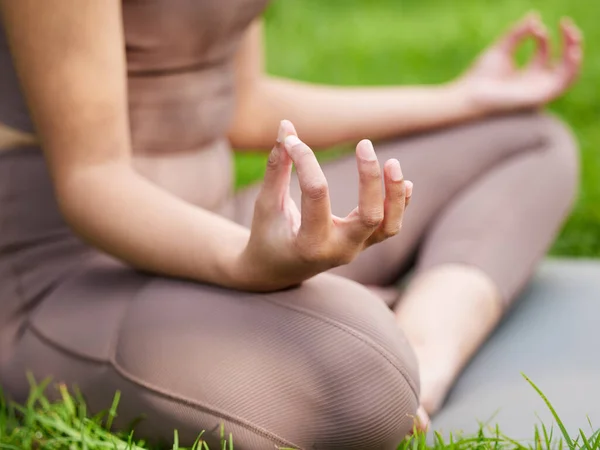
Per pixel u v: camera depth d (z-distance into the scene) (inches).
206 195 108.6
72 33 87.6
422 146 132.0
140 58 99.0
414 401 86.0
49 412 94.2
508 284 118.1
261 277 83.3
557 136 133.2
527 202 125.6
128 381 87.7
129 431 90.7
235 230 87.4
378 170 73.3
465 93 135.4
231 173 116.6
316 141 133.9
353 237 76.4
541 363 111.4
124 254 90.4
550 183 128.0
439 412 103.4
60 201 91.5
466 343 109.7
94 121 88.9
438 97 135.4
